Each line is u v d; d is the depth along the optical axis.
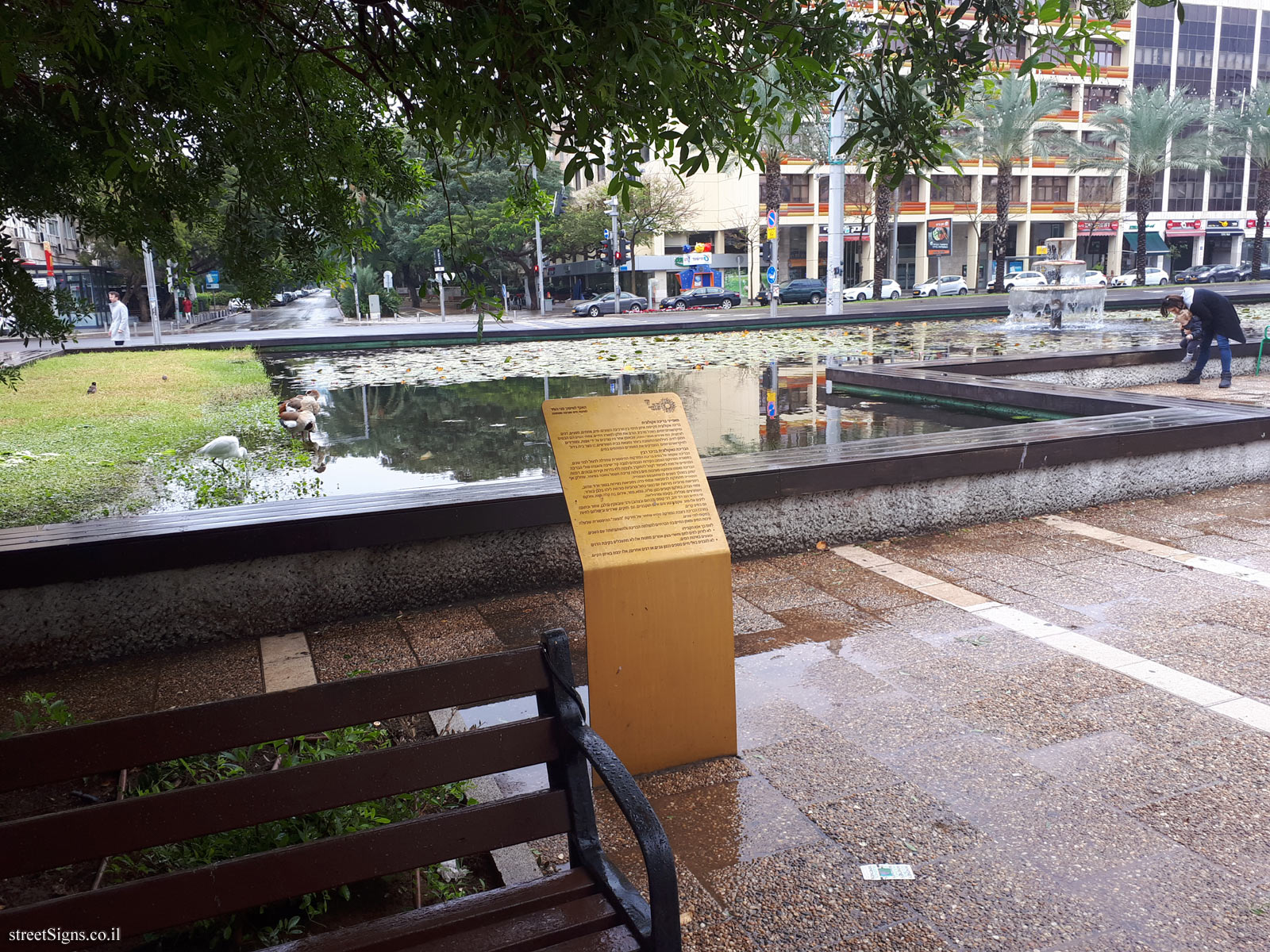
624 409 3.41
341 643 4.58
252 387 14.20
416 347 23.41
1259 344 13.60
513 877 2.73
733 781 3.29
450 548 5.05
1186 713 3.68
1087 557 5.71
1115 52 61.62
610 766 2.02
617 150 2.43
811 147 36.12
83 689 4.13
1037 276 47.66
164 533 4.40
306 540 4.64
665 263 54.75
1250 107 50.38
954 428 9.59
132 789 3.26
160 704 3.95
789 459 6.04
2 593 4.21
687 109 2.42
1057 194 62.72
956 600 5.04
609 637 3.23
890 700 3.88
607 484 3.29
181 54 2.15
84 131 3.18
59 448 9.10
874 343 20.05
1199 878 2.68
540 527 5.20
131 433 9.90
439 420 11.38
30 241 36.16
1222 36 63.91
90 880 2.77
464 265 2.67
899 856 2.82
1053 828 2.94
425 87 2.34
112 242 4.54
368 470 8.55
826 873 2.75
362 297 51.00
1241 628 4.52
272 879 1.87
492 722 3.80
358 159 4.06
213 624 4.61
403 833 1.98
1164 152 48.69
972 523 6.45
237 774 3.21
